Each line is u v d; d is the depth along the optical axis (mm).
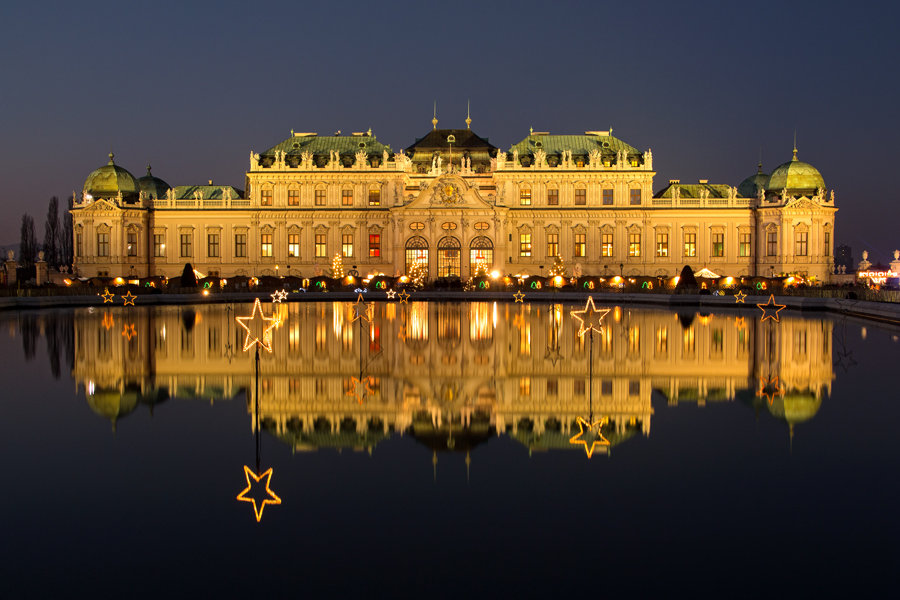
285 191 135500
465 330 52750
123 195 134000
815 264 126688
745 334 49938
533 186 134750
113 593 13125
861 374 33344
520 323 58562
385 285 116875
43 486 18219
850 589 13078
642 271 133625
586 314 69625
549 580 13523
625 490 17812
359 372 34125
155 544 15062
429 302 92562
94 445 21703
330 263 134750
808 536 15172
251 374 33594
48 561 14312
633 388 30188
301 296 99750
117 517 16375
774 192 132250
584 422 24578
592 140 139125
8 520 16203
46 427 23766
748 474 18859
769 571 13750
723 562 14133
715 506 16766
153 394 29016
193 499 17406
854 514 16219
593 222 133500
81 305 84250
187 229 135875
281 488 18094
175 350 41531
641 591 13086
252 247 135375
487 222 130375
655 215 133000
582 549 14711
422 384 31188
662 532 15438
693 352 40750
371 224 134250
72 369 34875
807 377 32625
